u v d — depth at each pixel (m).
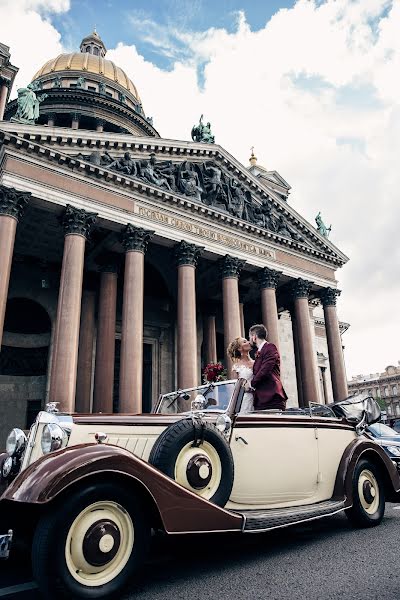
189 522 5.44
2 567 6.64
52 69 62.41
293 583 5.47
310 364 35.16
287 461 7.39
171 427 6.14
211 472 6.18
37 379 34.19
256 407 7.61
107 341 29.75
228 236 33.41
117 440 6.41
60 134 26.73
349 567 6.07
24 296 34.38
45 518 4.80
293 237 38.47
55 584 4.59
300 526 9.14
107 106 55.72
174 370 39.59
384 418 10.41
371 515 8.71
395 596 4.95
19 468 6.09
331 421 8.59
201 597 5.04
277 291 39.78
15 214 23.92
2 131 24.27
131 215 28.39
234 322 31.20
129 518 5.22
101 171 27.31
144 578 5.82
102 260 31.48
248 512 6.63
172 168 32.19
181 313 29.00
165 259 37.25
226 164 35.50
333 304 39.59
